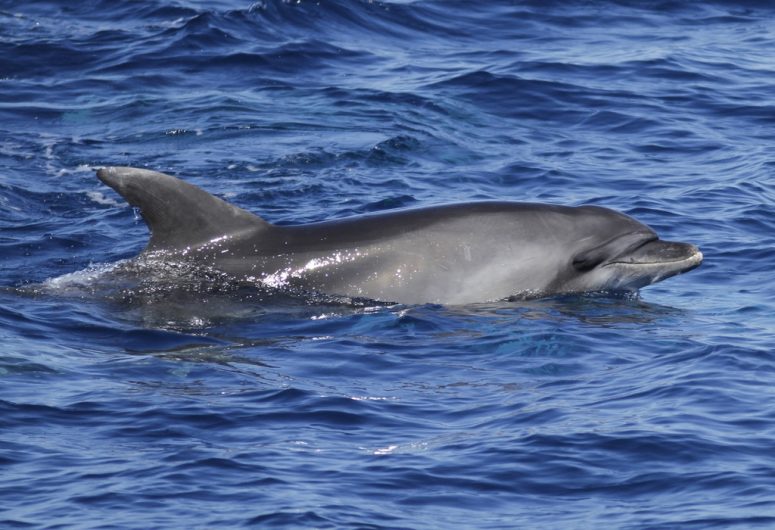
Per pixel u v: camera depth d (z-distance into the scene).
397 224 62.84
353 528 39.16
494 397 49.88
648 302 62.78
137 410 47.78
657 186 83.75
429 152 91.56
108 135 95.94
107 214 78.31
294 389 50.22
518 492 41.94
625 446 44.72
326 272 61.44
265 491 41.44
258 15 121.31
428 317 59.22
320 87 106.19
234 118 98.56
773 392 49.56
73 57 113.69
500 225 63.03
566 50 116.69
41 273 66.62
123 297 60.44
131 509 40.09
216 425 46.72
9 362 52.16
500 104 102.44
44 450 44.19
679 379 51.03
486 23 124.75
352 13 123.81
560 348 55.44
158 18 123.75
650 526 39.44
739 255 70.56
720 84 107.06
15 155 90.62
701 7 131.25
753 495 41.03
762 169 87.19
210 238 62.19
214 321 58.47
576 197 81.69
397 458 44.16
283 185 83.81
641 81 107.56
